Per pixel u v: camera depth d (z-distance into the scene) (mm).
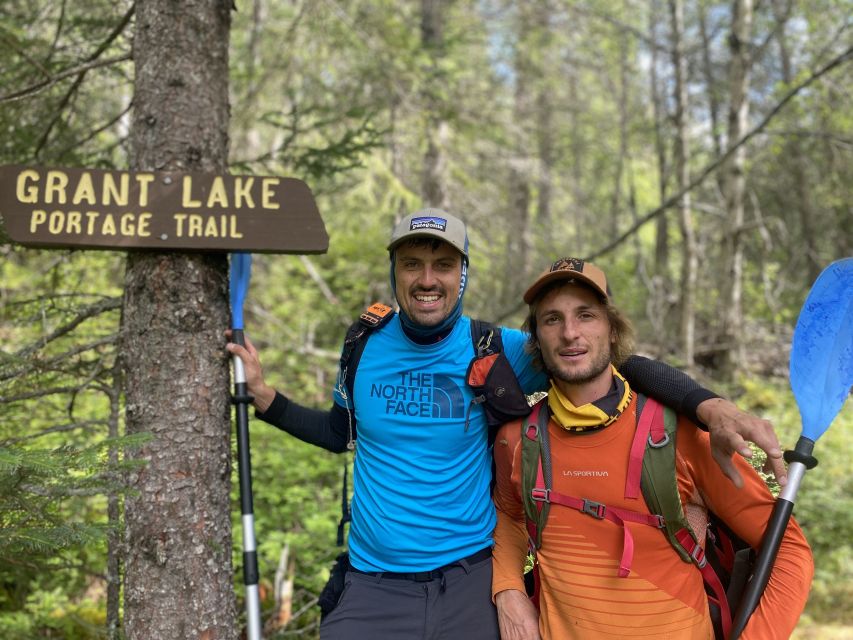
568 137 14414
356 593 2219
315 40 7242
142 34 2432
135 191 2258
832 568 5391
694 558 1978
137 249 2266
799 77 9023
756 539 1989
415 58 7180
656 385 2037
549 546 2057
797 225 14633
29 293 4031
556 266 2115
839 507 5676
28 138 3221
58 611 3686
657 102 12961
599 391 2080
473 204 9055
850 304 2264
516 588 2158
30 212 2197
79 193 2223
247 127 6957
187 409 2299
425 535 2188
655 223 15195
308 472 4746
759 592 1913
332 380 7473
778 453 1761
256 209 2314
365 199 8266
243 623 3436
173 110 2385
